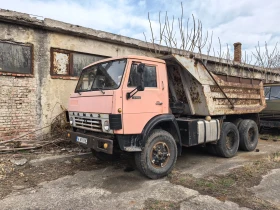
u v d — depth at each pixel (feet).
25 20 22.25
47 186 13.83
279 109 29.17
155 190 13.20
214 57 36.14
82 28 26.12
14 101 22.44
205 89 18.12
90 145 14.64
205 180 14.56
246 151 22.89
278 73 47.67
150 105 14.82
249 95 23.20
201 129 17.47
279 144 26.05
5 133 22.06
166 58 17.03
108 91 13.75
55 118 24.88
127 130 13.61
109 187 13.71
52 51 24.66
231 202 11.60
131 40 30.63
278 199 11.94
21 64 22.81
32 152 20.81
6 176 15.29
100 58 28.55
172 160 15.70
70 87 25.96
